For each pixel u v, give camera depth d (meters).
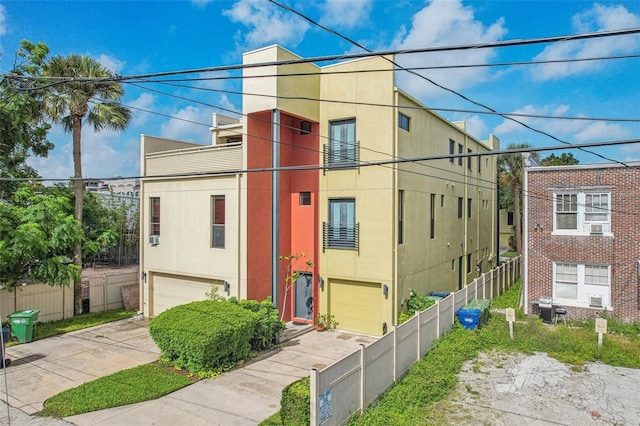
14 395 9.89
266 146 15.82
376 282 14.88
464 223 22.81
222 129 18.92
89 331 15.47
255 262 15.27
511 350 13.54
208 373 11.00
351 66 15.50
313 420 7.44
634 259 15.94
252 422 8.59
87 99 16.47
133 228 32.28
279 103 14.85
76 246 17.80
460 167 22.30
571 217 17.06
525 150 6.79
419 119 16.97
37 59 17.19
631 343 13.75
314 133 16.61
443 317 14.25
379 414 8.88
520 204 38.91
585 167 16.70
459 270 22.22
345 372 8.41
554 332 14.84
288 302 16.69
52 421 8.64
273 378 10.93
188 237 16.47
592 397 10.21
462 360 12.51
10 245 14.26
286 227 16.75
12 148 18.86
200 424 8.48
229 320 11.83
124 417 8.77
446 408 9.58
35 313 14.34
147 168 17.83
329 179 15.85
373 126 15.01
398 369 10.76
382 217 14.77
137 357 12.49
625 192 16.08
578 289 16.88
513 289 24.75
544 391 10.53
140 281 18.02
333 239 15.79
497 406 9.70
